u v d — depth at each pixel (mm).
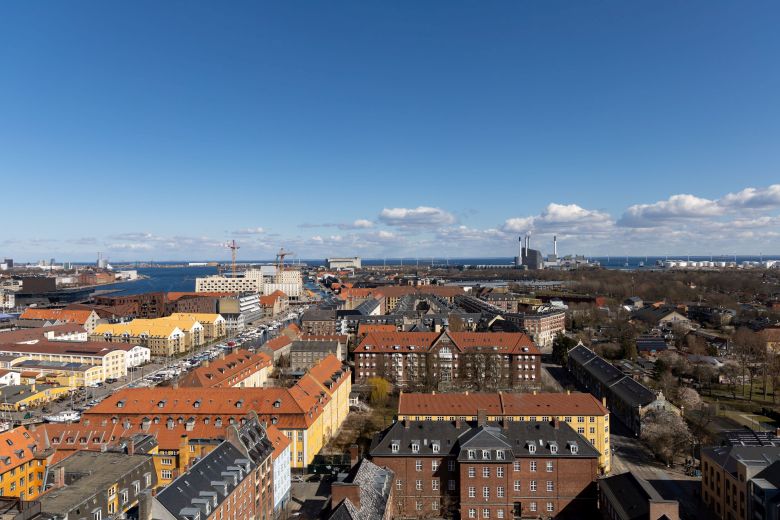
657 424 139750
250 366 193000
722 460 106625
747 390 198875
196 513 77188
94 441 121562
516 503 108438
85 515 84312
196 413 128750
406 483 110188
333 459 130875
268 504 106250
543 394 136500
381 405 185000
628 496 92812
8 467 107938
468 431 113250
